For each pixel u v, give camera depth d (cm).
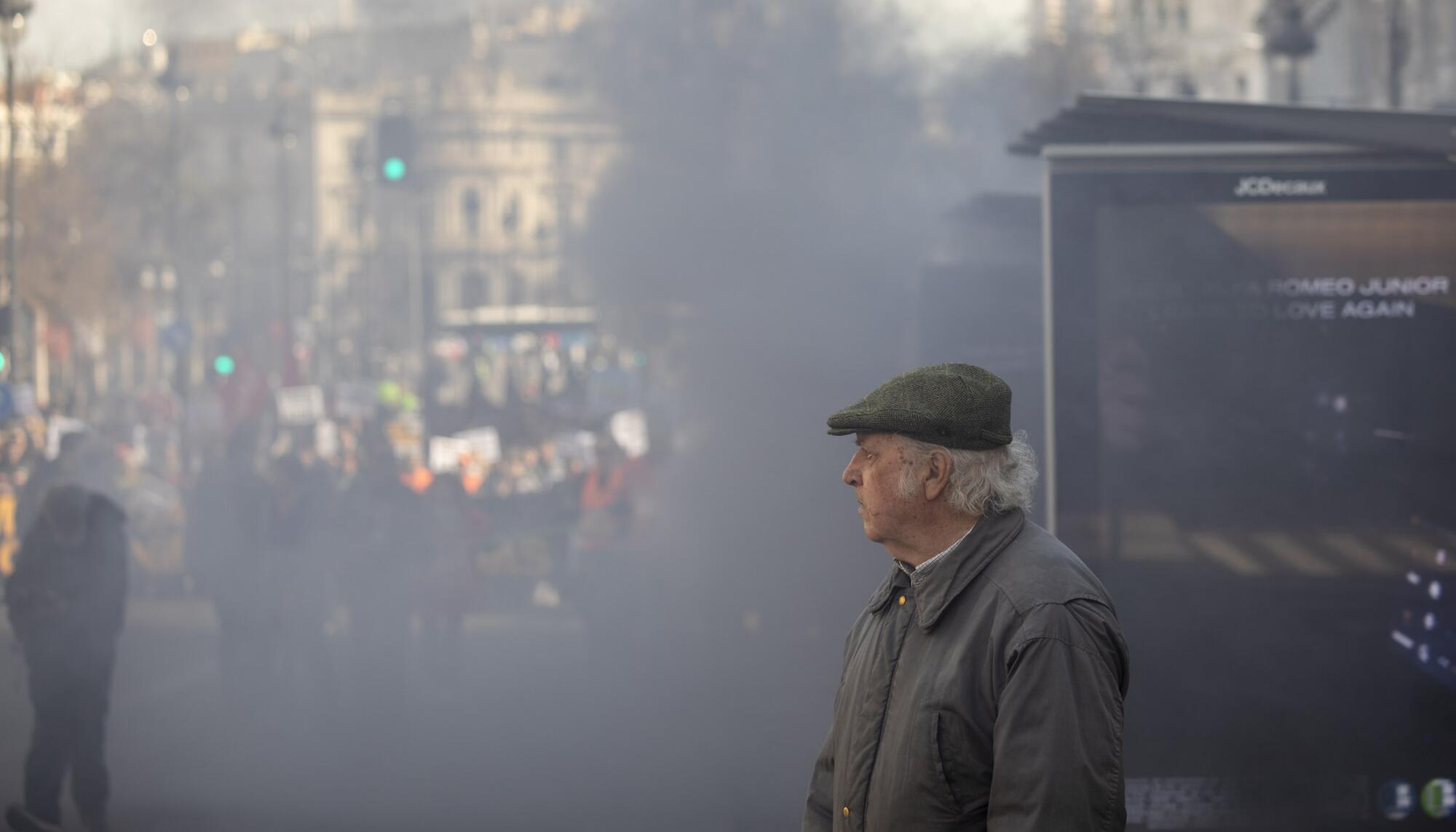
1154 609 793
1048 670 370
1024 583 385
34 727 1010
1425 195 784
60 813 1068
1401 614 786
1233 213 793
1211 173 793
